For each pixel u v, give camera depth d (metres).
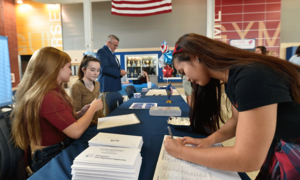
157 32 6.02
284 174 0.53
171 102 1.86
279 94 0.39
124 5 4.16
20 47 6.44
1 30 5.79
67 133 0.84
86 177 0.51
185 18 5.86
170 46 6.00
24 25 6.36
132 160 0.53
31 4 6.25
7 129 0.81
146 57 6.18
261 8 5.47
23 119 0.84
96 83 1.80
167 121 1.09
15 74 6.28
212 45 0.52
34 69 0.85
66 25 6.24
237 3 5.57
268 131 0.38
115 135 0.77
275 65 0.43
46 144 0.88
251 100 0.39
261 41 5.57
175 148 0.61
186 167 0.57
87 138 0.86
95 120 1.53
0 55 3.11
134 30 6.10
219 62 0.49
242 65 0.44
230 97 0.49
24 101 0.82
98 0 5.39
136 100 2.04
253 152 0.39
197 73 0.57
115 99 2.13
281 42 5.54
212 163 0.48
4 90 3.18
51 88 0.86
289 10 5.42
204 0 5.72
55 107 0.82
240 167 0.42
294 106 0.43
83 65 1.62
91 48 4.25
